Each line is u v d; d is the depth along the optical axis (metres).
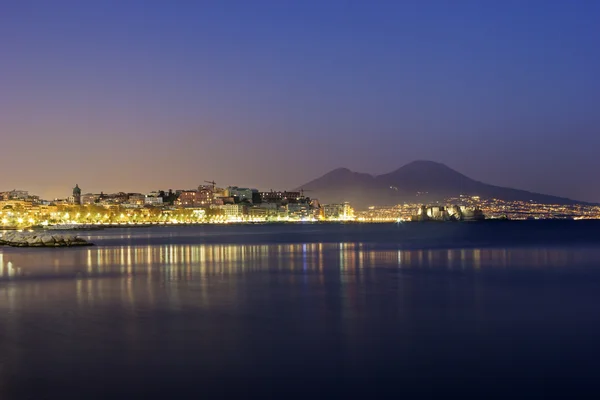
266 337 36.56
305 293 55.69
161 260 99.81
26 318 43.00
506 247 132.88
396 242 165.38
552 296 52.78
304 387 27.47
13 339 36.25
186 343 35.19
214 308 47.19
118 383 27.98
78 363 31.14
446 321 41.25
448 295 53.72
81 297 53.66
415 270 77.94
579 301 49.75
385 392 26.78
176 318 42.84
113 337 36.72
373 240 182.62
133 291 57.75
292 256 108.38
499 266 83.06
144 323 41.00
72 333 37.91
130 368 30.20
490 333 37.38
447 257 101.69
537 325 39.72
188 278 69.88
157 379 28.56
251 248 138.75
